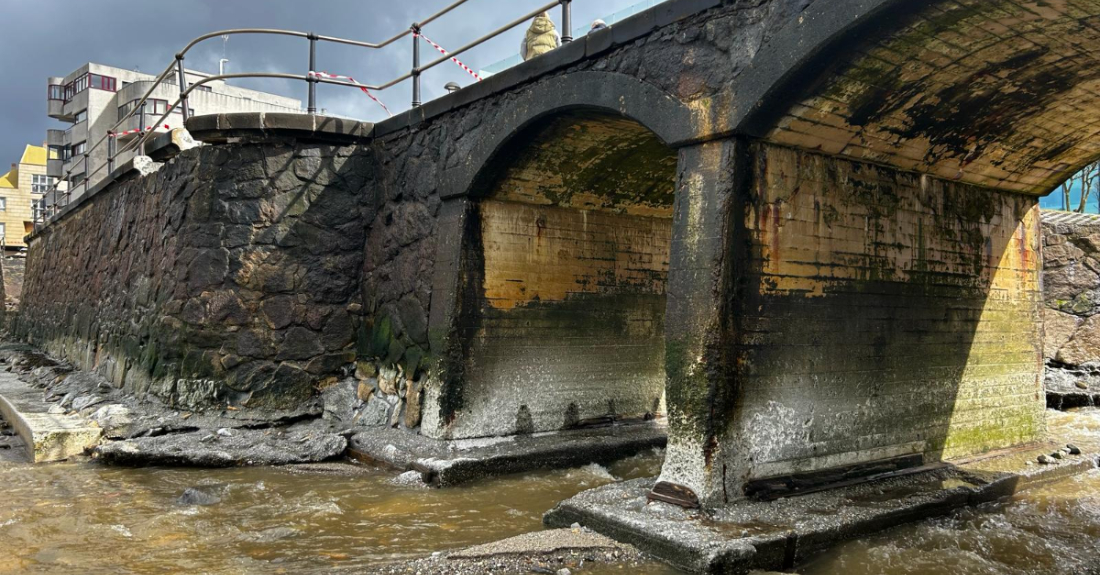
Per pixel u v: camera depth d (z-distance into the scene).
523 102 6.92
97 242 13.17
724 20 5.36
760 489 5.41
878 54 4.93
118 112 29.81
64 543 5.21
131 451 7.47
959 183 6.91
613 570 4.57
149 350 9.36
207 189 8.82
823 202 5.85
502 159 7.30
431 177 8.16
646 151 7.60
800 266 5.69
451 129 7.89
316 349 8.84
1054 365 10.41
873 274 6.18
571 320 8.34
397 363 8.42
